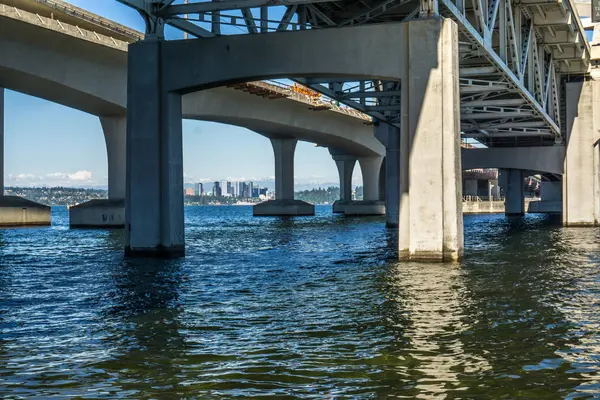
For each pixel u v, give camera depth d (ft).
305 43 99.71
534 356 44.09
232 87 246.47
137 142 105.91
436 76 94.07
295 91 283.18
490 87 145.18
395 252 123.85
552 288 74.08
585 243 143.02
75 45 186.50
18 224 242.17
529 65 162.61
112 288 76.28
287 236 179.93
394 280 80.89
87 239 168.04
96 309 62.39
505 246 136.56
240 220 339.57
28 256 118.83
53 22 175.52
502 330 51.90
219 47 103.19
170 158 105.19
